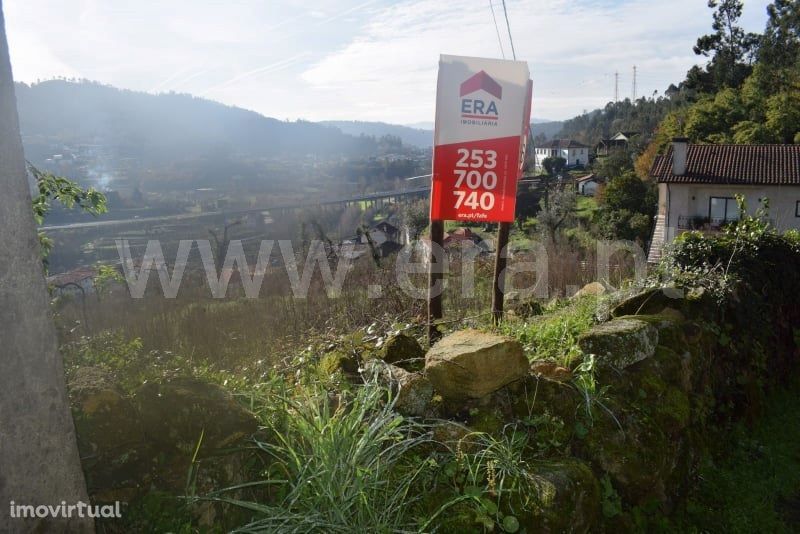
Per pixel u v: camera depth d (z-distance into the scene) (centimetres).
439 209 427
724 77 5294
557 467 259
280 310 788
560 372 321
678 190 2791
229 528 221
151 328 724
